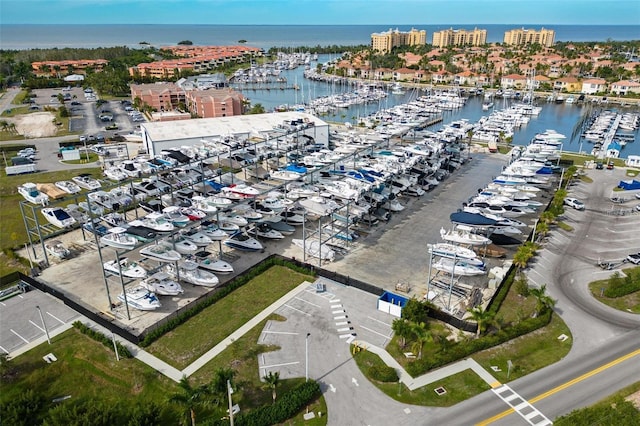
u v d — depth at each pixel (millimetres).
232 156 89750
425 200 76562
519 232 62875
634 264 54750
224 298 47312
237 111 155375
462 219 56625
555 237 62500
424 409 33125
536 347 40000
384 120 139125
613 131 129875
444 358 37438
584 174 90500
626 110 172000
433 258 54781
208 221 58594
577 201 73188
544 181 80000
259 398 34031
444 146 97250
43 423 28922
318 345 39938
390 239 61781
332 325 42750
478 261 50438
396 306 43938
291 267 53062
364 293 48312
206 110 151000
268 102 195500
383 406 33375
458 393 34688
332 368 37125
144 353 38906
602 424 30484
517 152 99438
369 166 78562
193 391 29812
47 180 84000
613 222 67750
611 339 41188
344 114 164875
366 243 60531
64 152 97562
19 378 36156
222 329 42188
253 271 51344
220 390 30156
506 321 43656
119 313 44688
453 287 49625
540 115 166125
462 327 42031
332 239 60875
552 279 51594
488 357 38719
